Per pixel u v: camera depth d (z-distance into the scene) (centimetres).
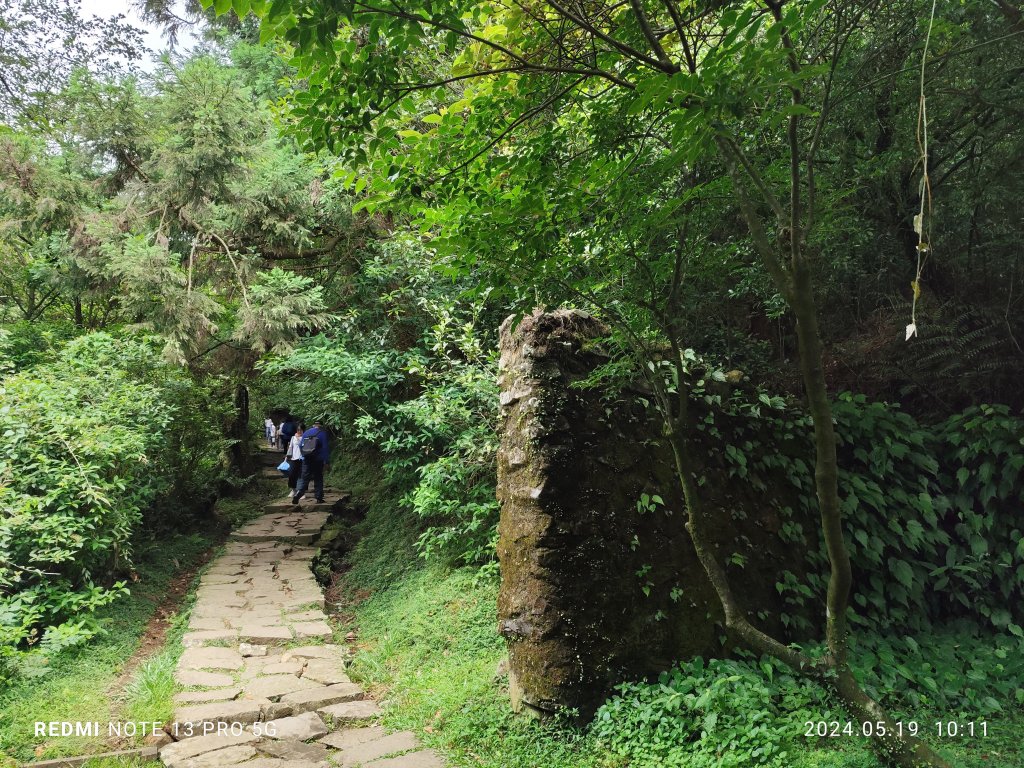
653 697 358
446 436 668
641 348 318
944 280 514
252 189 764
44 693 426
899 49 396
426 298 734
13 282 1003
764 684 365
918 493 493
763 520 468
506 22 283
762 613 434
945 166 489
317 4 183
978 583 457
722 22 189
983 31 381
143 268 671
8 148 713
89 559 580
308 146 254
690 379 475
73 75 729
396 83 235
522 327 434
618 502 412
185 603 646
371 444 1026
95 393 678
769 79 187
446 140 269
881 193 493
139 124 736
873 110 443
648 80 187
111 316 1094
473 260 286
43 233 764
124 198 729
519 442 416
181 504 879
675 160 205
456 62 288
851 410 504
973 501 479
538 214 266
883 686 377
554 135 278
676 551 421
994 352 480
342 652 528
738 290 521
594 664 373
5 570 469
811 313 225
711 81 183
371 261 795
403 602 611
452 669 466
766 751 296
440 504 612
